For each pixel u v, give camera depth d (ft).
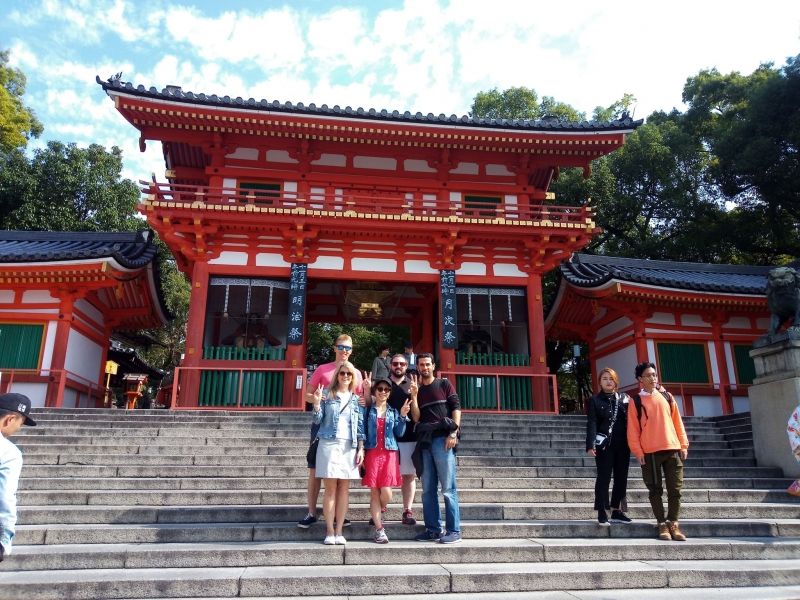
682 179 101.65
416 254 57.21
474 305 57.36
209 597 17.12
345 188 59.93
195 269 53.57
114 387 92.12
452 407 22.72
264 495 26.32
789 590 18.24
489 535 22.84
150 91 50.72
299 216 52.24
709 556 21.16
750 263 106.93
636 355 62.95
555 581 18.35
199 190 60.70
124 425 37.40
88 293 59.00
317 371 23.09
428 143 58.08
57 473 29.09
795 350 34.01
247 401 50.31
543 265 58.23
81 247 62.54
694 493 29.45
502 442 37.73
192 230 52.65
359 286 62.39
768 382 35.24
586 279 65.10
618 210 101.86
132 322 71.20
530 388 54.39
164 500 26.05
